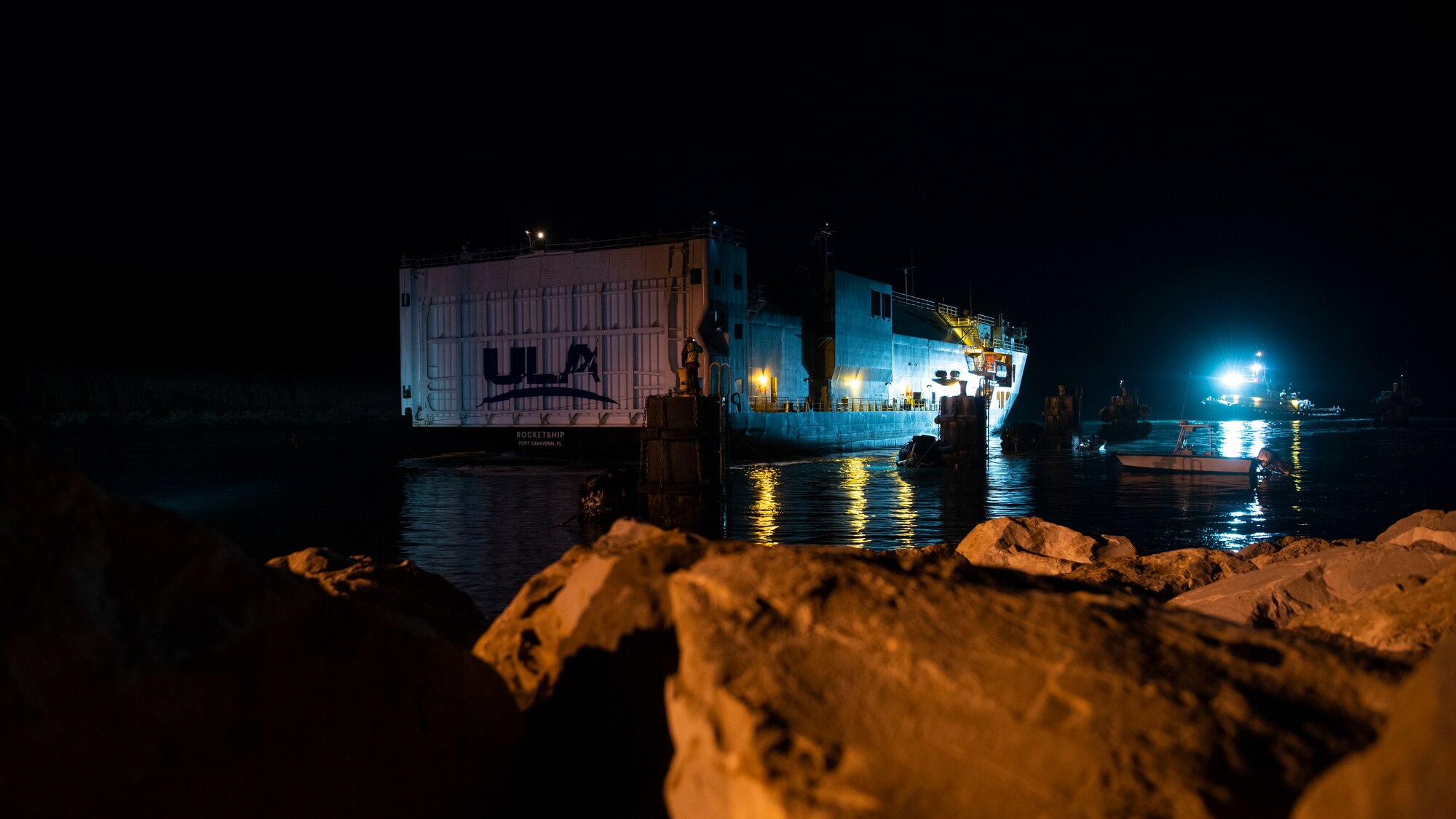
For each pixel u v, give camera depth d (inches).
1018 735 85.3
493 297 1743.4
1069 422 2150.6
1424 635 141.2
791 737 85.8
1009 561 373.4
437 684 111.3
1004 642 97.7
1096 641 98.3
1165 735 84.8
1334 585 226.8
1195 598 241.9
